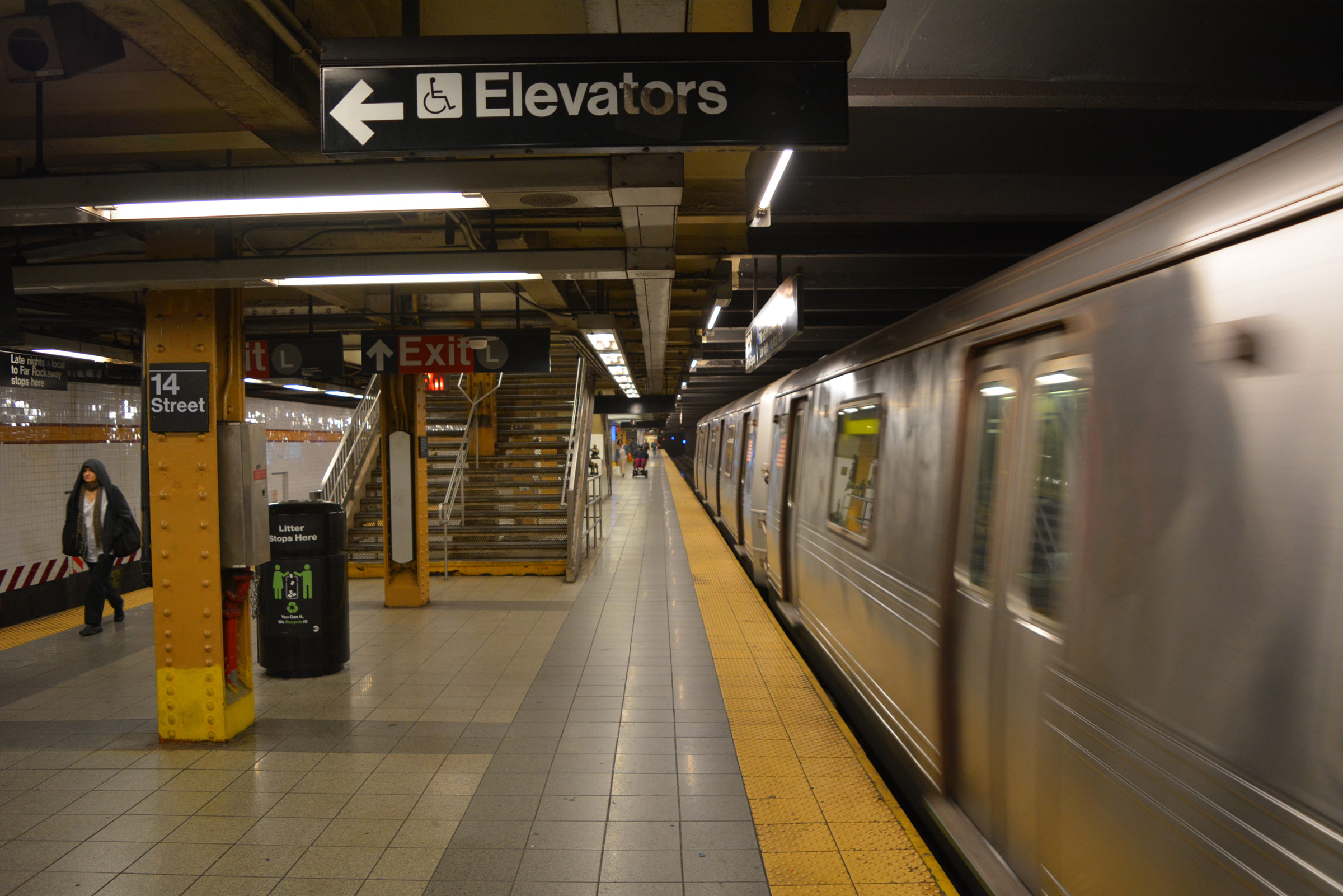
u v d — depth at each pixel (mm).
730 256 6133
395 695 5367
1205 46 3225
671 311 10359
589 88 2352
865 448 4746
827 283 7516
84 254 5355
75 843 3412
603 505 20141
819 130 2352
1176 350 1860
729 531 13609
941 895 2859
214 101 3137
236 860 3260
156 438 4582
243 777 4074
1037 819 2424
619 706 5035
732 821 3482
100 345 7816
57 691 5652
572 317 7816
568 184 3068
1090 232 2385
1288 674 1469
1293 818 1434
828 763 4055
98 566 7461
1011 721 2625
